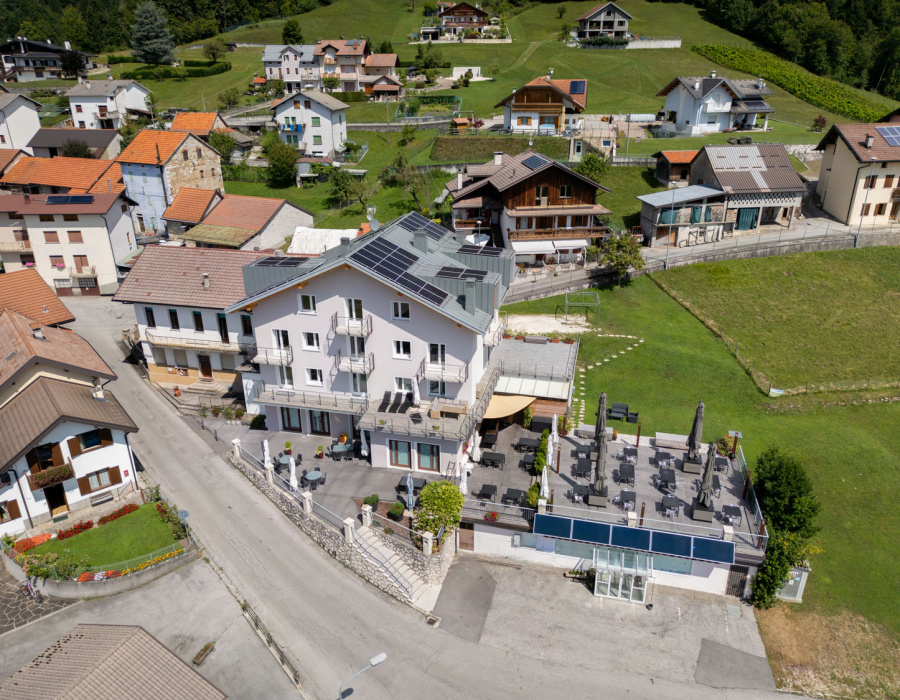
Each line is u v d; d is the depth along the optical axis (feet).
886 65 509.76
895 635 115.65
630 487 131.85
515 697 99.96
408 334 136.87
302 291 140.26
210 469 147.54
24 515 128.77
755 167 245.45
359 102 415.64
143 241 274.57
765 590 116.06
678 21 556.92
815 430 161.48
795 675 106.63
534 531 120.06
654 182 275.80
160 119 410.11
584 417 162.40
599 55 481.05
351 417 150.51
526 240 226.99
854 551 131.03
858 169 240.53
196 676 84.28
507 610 115.24
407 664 104.32
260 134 383.45
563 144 309.83
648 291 217.77
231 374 177.78
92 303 235.40
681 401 169.78
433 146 326.24
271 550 126.00
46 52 529.86
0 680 100.37
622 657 107.34
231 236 245.24
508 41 530.68
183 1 634.43
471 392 137.80
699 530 117.91
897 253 231.50
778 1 560.20
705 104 327.88
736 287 216.74
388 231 152.87
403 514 126.41
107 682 81.15
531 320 202.28
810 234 240.73
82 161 296.10
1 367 139.13
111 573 117.91
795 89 423.64
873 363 185.98
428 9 615.98
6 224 238.68
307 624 110.63
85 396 140.46
